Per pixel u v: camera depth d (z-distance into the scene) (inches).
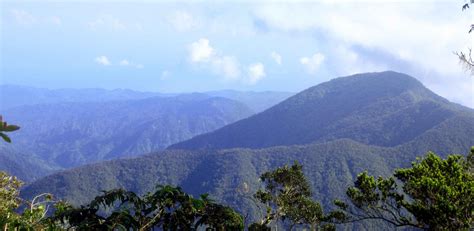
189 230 135.0
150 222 130.0
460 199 401.1
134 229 127.5
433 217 402.6
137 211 132.4
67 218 131.5
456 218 392.8
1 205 194.2
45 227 145.0
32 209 172.7
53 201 187.9
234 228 138.5
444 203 392.5
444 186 407.8
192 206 133.7
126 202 133.6
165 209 135.4
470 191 401.4
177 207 135.0
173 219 133.5
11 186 237.1
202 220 137.7
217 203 141.3
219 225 135.9
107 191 133.6
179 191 136.6
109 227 121.9
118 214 125.7
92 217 129.3
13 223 143.6
